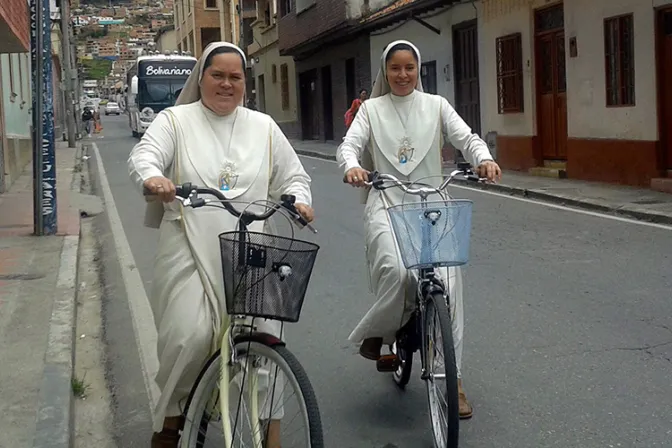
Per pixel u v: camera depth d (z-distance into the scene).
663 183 12.77
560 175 15.45
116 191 16.81
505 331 6.37
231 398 3.60
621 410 4.82
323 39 27.45
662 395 5.02
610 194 12.91
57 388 5.00
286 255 3.21
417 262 4.04
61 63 37.66
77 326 7.09
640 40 13.16
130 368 5.98
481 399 5.07
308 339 6.38
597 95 14.37
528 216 11.84
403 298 4.54
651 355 5.71
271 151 3.95
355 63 26.20
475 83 19.00
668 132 12.99
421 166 4.79
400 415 4.93
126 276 8.85
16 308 6.92
